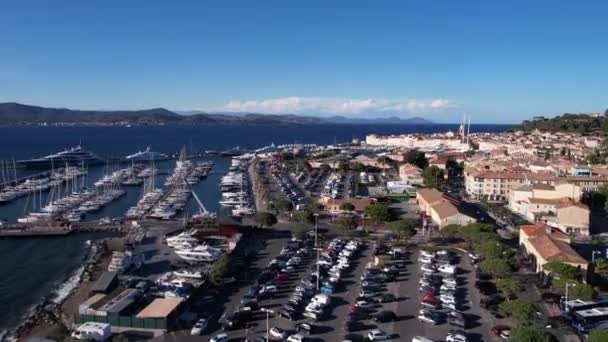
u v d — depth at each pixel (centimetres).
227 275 12738
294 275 13050
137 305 10831
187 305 10819
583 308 10356
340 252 15025
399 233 16450
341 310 10781
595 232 18050
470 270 13438
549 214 19400
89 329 9381
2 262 15150
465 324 9906
